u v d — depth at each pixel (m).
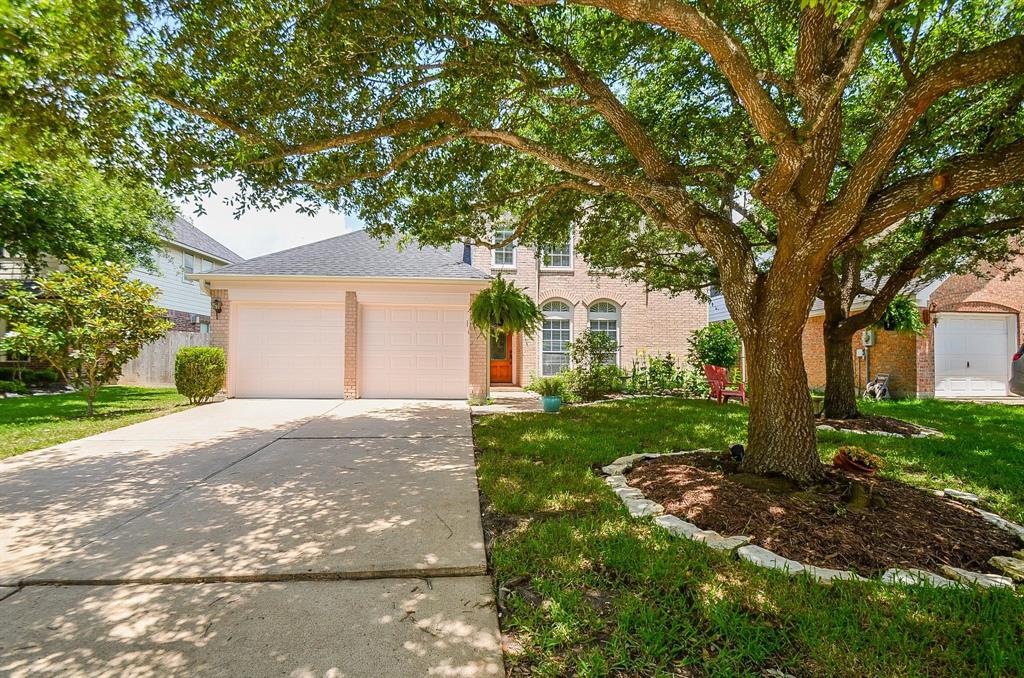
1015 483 4.53
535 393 12.89
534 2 3.30
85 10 3.69
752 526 3.34
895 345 13.19
